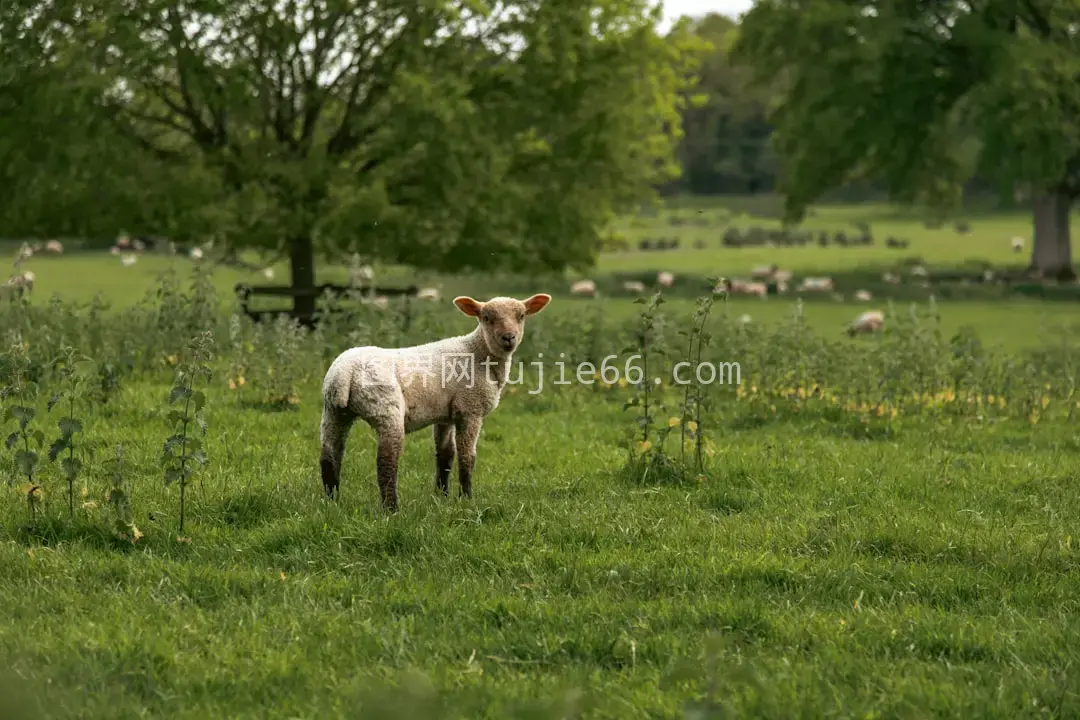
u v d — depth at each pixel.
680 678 6.02
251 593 7.88
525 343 19.08
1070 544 9.54
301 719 5.85
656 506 10.48
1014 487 12.04
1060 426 16.45
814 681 6.42
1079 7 50.94
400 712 5.69
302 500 9.88
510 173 29.89
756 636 7.25
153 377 17.06
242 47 27.39
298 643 6.90
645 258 74.25
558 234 29.61
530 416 15.64
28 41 25.48
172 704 6.05
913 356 17.55
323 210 27.36
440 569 8.46
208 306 18.75
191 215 26.42
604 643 7.03
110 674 6.30
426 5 26.25
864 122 51.19
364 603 7.64
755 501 10.98
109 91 26.52
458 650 6.88
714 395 17.33
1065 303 45.50
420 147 27.14
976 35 49.75
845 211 124.19
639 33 29.42
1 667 6.30
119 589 7.75
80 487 10.17
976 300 47.06
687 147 131.12
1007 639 7.19
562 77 27.80
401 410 9.56
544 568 8.58
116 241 67.94
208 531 9.20
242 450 12.30
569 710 5.62
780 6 55.34
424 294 24.62
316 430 13.68
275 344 16.89
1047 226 56.78
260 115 28.69
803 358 17.80
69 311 18.62
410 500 10.06
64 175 25.94
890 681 6.41
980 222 108.69
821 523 9.98
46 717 5.72
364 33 28.30
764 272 57.34
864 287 52.69
